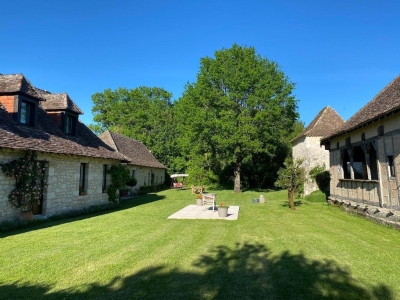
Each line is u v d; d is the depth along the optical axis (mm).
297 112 29391
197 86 27391
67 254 6660
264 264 6051
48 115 14180
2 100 11281
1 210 9672
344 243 7859
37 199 11094
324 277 5332
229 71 26719
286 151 35250
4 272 5488
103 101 52125
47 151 11000
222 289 4785
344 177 15703
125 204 18281
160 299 4402
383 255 6734
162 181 39719
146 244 7645
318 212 14195
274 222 11203
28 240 8016
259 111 25688
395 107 9016
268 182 35406
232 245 7594
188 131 27922
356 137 13703
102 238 8320
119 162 18531
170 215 13055
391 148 10422
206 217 12398
